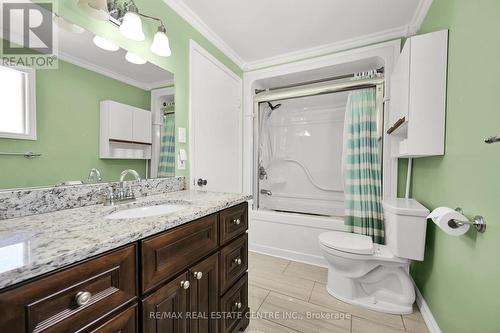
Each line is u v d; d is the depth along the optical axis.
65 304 0.49
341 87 2.12
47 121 0.88
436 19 1.36
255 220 2.46
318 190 2.88
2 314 0.40
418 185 1.65
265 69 2.41
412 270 1.74
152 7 1.34
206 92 1.85
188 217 0.82
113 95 1.13
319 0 1.50
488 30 0.84
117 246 0.59
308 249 2.19
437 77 1.20
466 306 0.97
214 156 1.98
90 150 1.03
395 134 1.76
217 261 1.02
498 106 0.78
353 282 1.54
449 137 1.14
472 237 0.93
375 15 1.66
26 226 0.68
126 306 0.62
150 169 1.34
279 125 3.07
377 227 1.93
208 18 1.69
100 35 1.07
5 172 0.77
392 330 1.28
